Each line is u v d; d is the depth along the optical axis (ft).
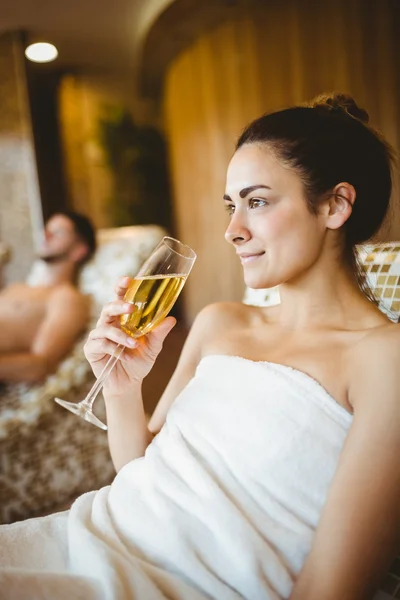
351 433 2.55
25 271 15.39
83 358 7.60
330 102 3.30
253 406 2.88
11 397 7.89
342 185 2.98
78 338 8.43
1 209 15.12
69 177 22.71
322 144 2.95
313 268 3.14
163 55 18.19
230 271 17.39
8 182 15.24
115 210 22.35
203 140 17.74
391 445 2.42
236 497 2.72
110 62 19.86
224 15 15.10
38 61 18.83
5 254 12.65
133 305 3.13
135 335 3.29
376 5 12.07
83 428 7.36
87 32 16.44
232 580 2.55
